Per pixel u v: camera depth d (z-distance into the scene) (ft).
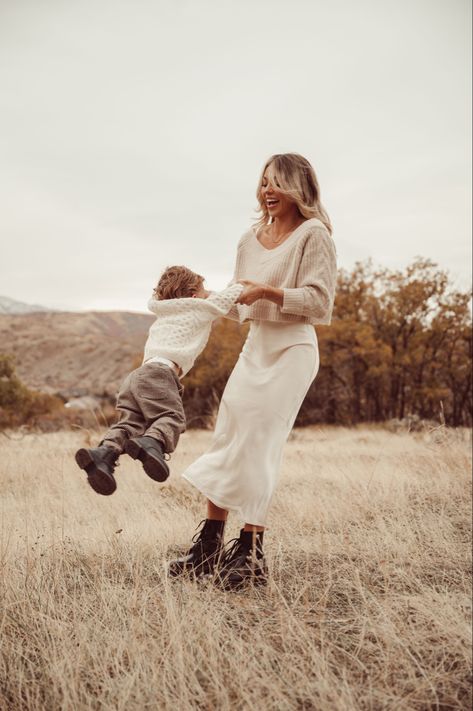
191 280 11.15
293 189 11.12
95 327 605.73
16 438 37.58
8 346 407.85
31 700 7.51
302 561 12.05
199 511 16.71
